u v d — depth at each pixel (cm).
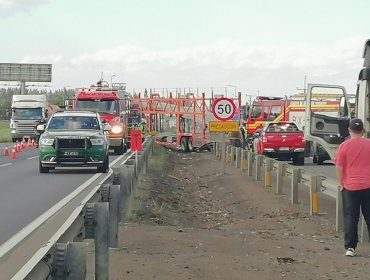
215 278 749
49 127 2123
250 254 910
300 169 1486
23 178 1884
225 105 2261
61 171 2145
